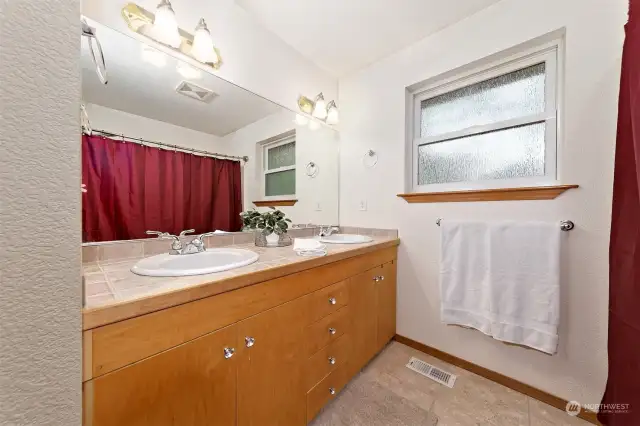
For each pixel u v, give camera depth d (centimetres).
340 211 233
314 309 123
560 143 138
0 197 35
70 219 42
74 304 42
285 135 192
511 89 159
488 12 153
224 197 160
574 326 130
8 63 35
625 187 107
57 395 41
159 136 132
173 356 75
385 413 131
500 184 159
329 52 197
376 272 173
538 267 134
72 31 41
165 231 135
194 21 137
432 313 181
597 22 121
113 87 116
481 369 159
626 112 107
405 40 183
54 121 39
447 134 180
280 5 153
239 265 102
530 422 125
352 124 225
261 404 99
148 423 70
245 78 162
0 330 35
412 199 187
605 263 121
